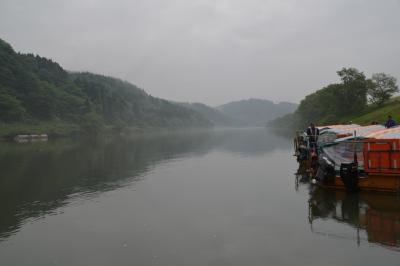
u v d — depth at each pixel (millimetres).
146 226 12859
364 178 15867
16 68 115188
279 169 26375
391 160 15141
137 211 15055
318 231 11414
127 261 9641
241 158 35406
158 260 9625
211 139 81125
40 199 17688
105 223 13375
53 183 22016
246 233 11586
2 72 107250
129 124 171375
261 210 14438
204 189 19562
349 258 9164
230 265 9102
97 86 166125
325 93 86062
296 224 12289
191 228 12422
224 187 19922
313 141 21719
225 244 10664
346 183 16016
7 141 77250
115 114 166875
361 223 11953
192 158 36562
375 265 8703
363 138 17328
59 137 102250
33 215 14734
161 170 27609
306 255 9508
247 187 19609
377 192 15727
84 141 77812
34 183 22047
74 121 122938
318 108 91438
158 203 16453
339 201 14992
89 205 16344
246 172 25391
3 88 100625
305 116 104750
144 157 38062
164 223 13156
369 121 55562
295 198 16344
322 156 18000
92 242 11281
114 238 11609
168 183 21766
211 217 13734
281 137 79562
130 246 10805
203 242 10922
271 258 9430
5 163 32219
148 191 19375
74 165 30781
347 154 17906
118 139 89125
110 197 17984
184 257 9758
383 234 10789
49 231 12555
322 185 17391
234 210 14641
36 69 138250
